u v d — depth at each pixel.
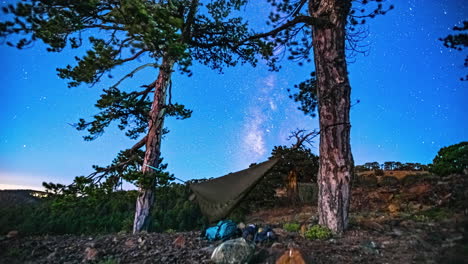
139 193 11.21
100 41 9.35
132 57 11.34
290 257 4.96
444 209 9.24
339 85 8.71
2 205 19.27
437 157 16.05
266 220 14.11
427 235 6.20
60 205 10.72
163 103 12.42
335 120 8.52
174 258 6.10
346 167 8.12
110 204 18.73
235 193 6.52
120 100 12.17
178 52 7.50
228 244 5.70
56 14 8.55
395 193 13.80
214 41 14.19
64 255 7.11
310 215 12.41
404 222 7.71
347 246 6.21
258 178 6.55
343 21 9.33
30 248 7.72
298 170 18.11
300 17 9.09
